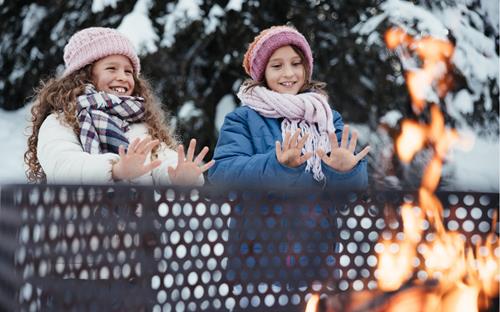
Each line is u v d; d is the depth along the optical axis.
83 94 1.86
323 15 5.73
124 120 1.84
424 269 0.85
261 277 0.80
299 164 1.33
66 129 1.72
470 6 5.72
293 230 0.81
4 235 0.83
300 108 1.93
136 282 0.75
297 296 0.80
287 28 2.07
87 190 0.75
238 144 1.88
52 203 0.74
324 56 5.65
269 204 0.80
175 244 0.76
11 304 0.76
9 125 5.91
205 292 0.77
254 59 2.07
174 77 5.37
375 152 5.29
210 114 5.69
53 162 1.64
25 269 0.74
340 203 0.83
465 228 0.87
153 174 1.77
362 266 0.83
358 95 5.61
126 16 5.18
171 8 5.34
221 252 0.79
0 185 0.86
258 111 1.95
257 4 5.44
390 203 0.84
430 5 5.48
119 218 0.75
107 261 0.74
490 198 0.87
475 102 5.30
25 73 6.02
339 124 2.04
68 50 1.95
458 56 5.25
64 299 0.74
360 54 5.49
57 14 5.86
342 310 0.81
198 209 0.78
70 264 0.74
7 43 6.07
